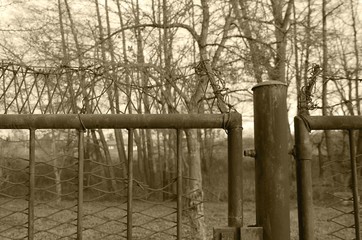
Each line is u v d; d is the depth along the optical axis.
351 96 11.25
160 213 7.53
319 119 2.28
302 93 2.46
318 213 10.74
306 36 8.73
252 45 9.01
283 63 8.79
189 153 8.87
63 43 8.00
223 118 2.19
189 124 2.19
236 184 2.16
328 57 9.05
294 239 7.85
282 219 2.10
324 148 11.34
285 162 2.15
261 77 8.74
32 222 2.16
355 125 2.28
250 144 11.97
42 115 2.18
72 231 8.09
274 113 2.16
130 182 2.18
